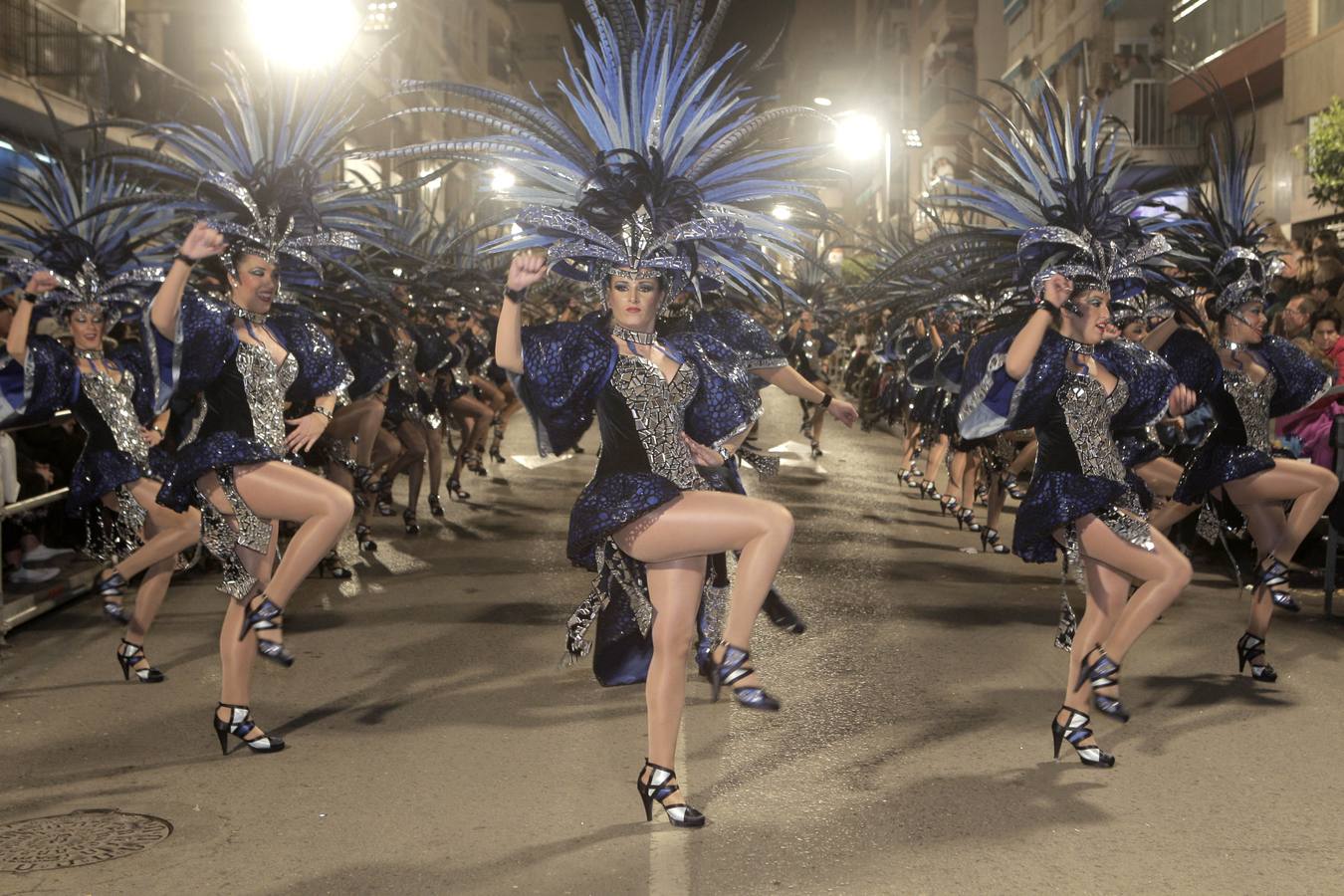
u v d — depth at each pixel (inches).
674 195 198.4
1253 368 272.5
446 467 696.4
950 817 197.8
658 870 178.1
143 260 318.7
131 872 178.9
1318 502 268.5
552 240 215.8
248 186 244.1
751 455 226.4
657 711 194.1
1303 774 217.8
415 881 175.6
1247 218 278.4
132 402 283.4
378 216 303.0
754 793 209.0
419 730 244.1
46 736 241.9
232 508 230.2
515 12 2519.7
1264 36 1003.3
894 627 329.1
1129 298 236.7
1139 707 258.1
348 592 374.3
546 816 199.5
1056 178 242.5
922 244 264.4
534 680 279.0
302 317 254.2
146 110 769.6
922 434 626.8
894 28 2551.7
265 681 279.0
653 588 193.2
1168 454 370.6
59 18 753.0
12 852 186.2
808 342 731.4
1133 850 184.9
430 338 513.3
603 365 190.4
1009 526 508.7
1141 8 1268.5
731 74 223.1
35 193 288.5
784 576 399.2
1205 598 361.7
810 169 225.8
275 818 199.0
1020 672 285.0
